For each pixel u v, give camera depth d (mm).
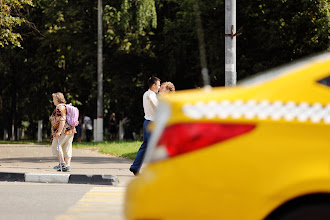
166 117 7758
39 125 62062
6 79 79938
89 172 25281
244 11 56969
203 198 7367
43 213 14688
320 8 55312
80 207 15859
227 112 7570
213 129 7504
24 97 80625
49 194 18531
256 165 7379
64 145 25359
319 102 7578
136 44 65562
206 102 7625
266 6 56906
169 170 7434
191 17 59531
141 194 7484
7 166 27609
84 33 69438
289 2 56312
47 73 77938
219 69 59000
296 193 7312
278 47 57062
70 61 73500
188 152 7457
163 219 7387
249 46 58656
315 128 7488
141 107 75062
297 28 56406
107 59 70125
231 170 7379
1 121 84562
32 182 22469
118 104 76062
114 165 29156
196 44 62125
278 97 7633
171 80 67438
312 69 7777
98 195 18453
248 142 7441
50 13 68000
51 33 68000
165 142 7559
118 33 66188
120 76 71125
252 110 7578
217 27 59469
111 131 76875
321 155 7379
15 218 13859
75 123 25234
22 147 47812
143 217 7422
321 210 7340
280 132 7484
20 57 75938
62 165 25156
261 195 7324
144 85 71625
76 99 80062
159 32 68000
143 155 22547
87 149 45812
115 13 65812
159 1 67625
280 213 7469
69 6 68438
